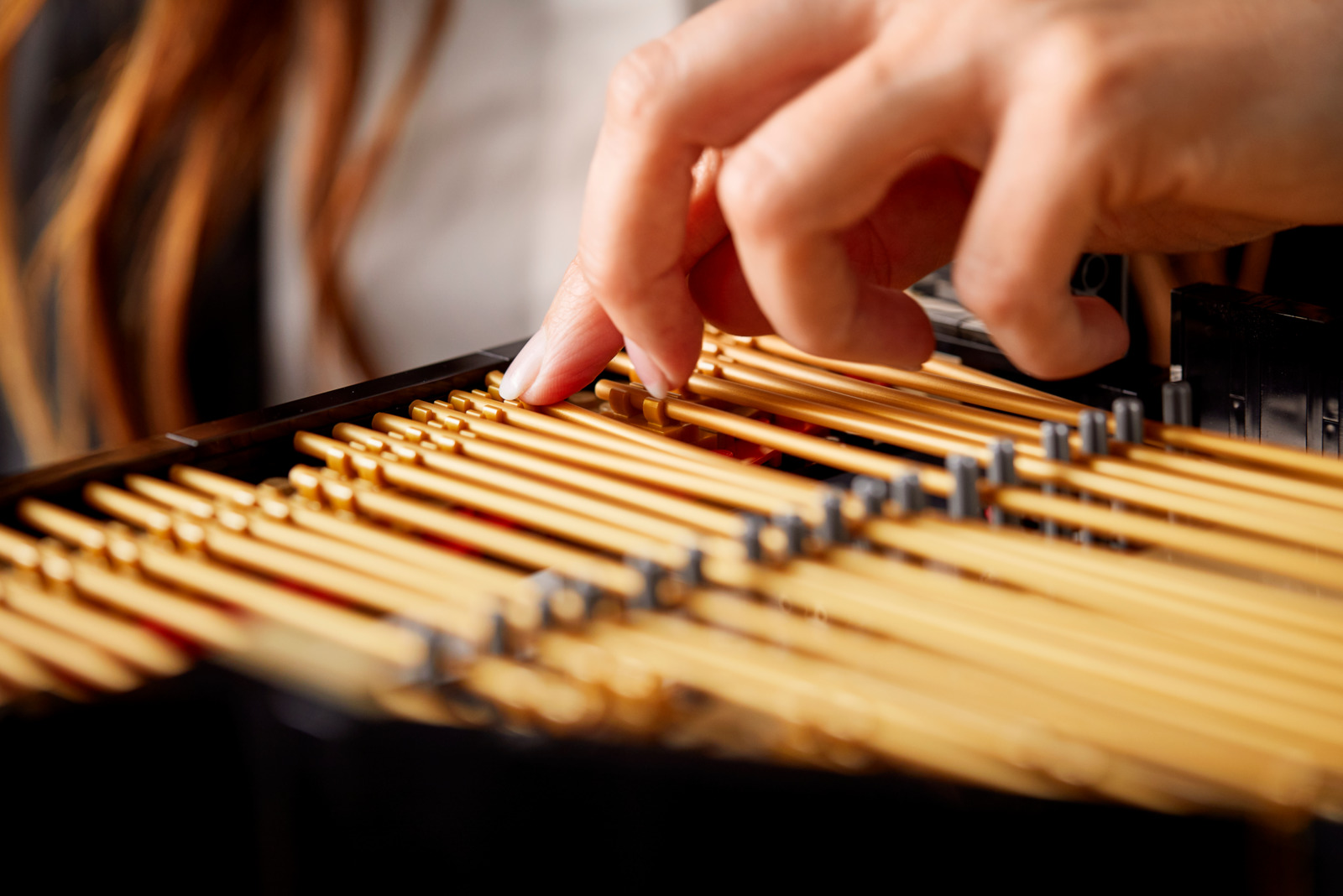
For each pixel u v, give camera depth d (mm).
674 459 483
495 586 446
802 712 420
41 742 422
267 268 1085
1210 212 520
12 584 450
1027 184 467
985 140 475
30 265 1058
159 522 464
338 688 424
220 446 492
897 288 536
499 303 1124
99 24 1059
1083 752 414
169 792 426
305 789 422
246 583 447
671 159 482
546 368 507
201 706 425
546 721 421
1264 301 518
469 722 421
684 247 518
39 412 1062
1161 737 415
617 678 424
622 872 420
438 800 421
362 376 1088
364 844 423
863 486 461
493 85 1086
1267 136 478
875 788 415
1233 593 442
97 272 1005
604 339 509
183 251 1008
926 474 475
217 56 995
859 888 418
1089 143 465
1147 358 576
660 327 495
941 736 417
